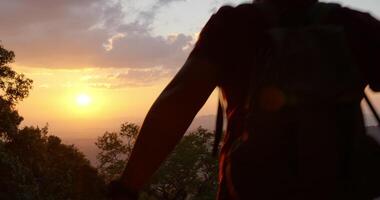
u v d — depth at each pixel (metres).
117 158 49.47
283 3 1.30
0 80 55.16
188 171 49.41
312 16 1.28
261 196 1.18
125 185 1.17
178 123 1.20
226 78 1.29
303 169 1.17
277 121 1.18
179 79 1.24
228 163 1.23
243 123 1.28
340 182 1.18
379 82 1.28
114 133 51.22
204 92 1.24
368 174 1.19
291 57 1.20
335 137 1.18
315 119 1.17
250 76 1.26
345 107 1.20
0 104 55.75
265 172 1.18
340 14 1.29
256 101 1.22
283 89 1.17
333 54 1.20
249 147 1.20
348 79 1.19
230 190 1.24
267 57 1.23
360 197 1.20
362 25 1.29
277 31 1.22
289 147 1.17
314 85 1.17
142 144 1.18
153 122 1.18
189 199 49.91
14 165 49.62
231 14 1.29
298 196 1.18
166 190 48.75
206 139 51.34
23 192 49.69
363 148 1.20
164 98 1.20
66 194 61.28
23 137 59.84
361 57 1.28
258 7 1.29
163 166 49.19
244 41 1.27
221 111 1.37
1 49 54.69
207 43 1.27
